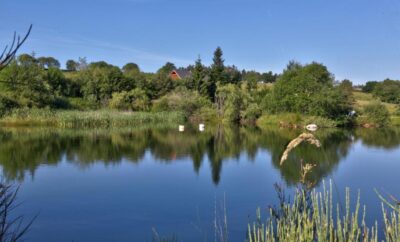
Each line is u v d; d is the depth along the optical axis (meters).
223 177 14.99
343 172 15.78
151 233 9.17
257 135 30.92
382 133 33.66
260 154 20.78
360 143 25.89
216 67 60.41
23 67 38.72
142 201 11.79
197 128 36.94
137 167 16.95
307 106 41.31
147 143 24.92
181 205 11.36
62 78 51.84
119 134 29.97
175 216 10.37
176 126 38.72
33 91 39.25
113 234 9.09
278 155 20.39
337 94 40.53
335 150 22.39
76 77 55.53
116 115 38.88
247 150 22.30
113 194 12.50
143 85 55.75
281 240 4.07
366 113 42.72
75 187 13.30
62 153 20.25
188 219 10.09
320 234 3.86
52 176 14.89
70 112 37.91
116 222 9.91
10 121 35.31
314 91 41.28
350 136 30.69
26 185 13.40
